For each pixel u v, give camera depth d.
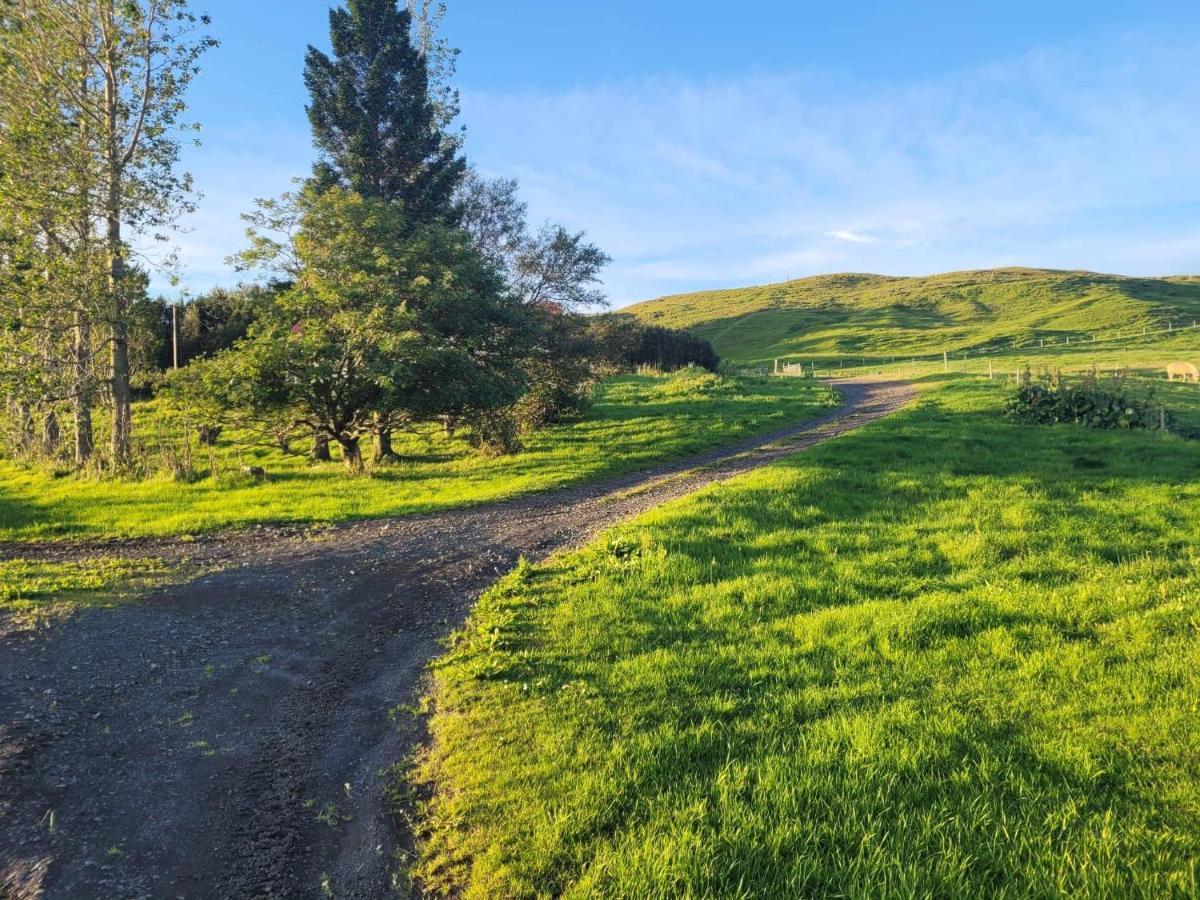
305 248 19.27
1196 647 5.88
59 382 18.94
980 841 3.73
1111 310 91.38
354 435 18.97
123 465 18.06
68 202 17.94
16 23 18.78
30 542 11.77
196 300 41.16
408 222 24.34
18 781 4.71
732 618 7.38
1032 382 23.77
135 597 8.54
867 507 11.94
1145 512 10.68
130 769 5.01
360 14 29.27
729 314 132.75
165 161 19.81
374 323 17.36
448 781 4.81
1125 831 3.72
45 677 6.25
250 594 8.90
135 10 18.38
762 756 4.72
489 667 6.45
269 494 15.62
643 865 3.67
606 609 7.78
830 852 3.74
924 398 30.33
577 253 26.38
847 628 6.88
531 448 21.59
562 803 4.34
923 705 5.29
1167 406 23.52
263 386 16.95
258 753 5.31
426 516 13.59
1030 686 5.50
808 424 25.94
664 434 22.94
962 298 122.31
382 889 3.86
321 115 29.22
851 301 135.62
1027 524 10.23
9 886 3.79
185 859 4.11
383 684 6.48
